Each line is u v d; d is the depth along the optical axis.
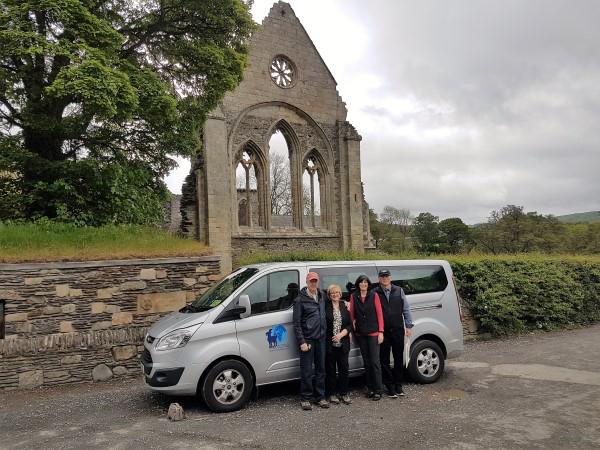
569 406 6.65
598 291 16.05
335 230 26.62
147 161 17.17
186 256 10.71
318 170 26.92
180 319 7.07
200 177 22.34
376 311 7.17
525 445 5.25
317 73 26.67
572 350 10.75
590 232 45.62
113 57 13.59
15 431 6.03
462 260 13.41
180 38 17.05
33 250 9.84
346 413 6.51
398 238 63.38
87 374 8.90
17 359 8.41
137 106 13.20
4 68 13.61
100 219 14.77
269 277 7.38
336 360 7.02
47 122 13.96
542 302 13.94
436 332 8.13
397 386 7.28
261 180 24.55
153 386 6.66
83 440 5.61
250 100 24.11
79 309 9.35
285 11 25.88
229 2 16.34
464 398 7.14
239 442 5.44
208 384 6.60
